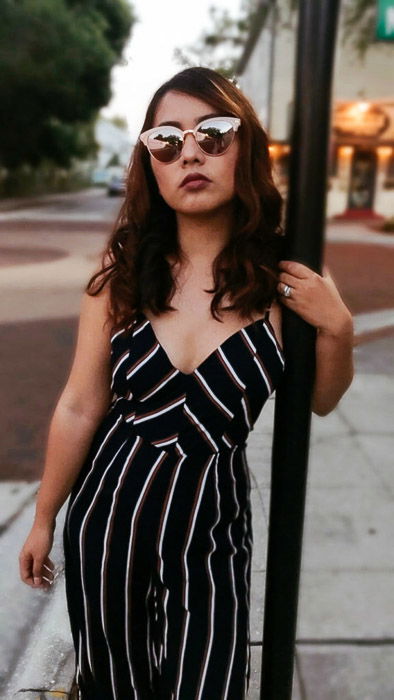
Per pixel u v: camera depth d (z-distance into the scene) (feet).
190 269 4.39
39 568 4.98
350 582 8.45
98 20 100.42
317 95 3.76
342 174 70.03
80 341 4.68
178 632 4.33
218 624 4.30
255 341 4.18
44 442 13.01
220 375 4.15
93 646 4.63
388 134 68.49
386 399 15.11
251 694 6.48
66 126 110.01
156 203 4.61
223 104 4.21
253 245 4.33
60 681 6.72
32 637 7.46
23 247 46.57
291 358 4.26
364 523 9.80
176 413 4.24
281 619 4.68
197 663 4.25
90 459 4.64
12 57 87.35
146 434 4.33
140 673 4.65
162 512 4.25
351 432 13.15
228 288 4.17
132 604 4.46
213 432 4.23
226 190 4.27
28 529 9.61
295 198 4.03
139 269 4.32
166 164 4.26
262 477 10.37
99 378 4.71
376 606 8.00
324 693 6.69
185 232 4.41
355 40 37.19
